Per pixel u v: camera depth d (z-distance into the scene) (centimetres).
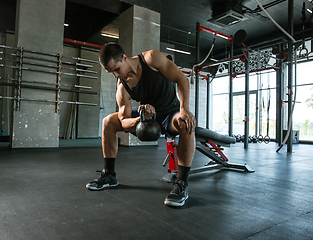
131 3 443
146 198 126
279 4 558
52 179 167
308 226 93
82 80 641
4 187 143
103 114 699
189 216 101
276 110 731
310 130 695
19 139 338
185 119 114
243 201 124
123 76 121
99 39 721
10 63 535
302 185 163
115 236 80
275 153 395
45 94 360
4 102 526
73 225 89
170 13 631
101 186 141
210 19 596
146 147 448
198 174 201
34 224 89
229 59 505
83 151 346
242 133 862
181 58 887
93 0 432
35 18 351
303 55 360
